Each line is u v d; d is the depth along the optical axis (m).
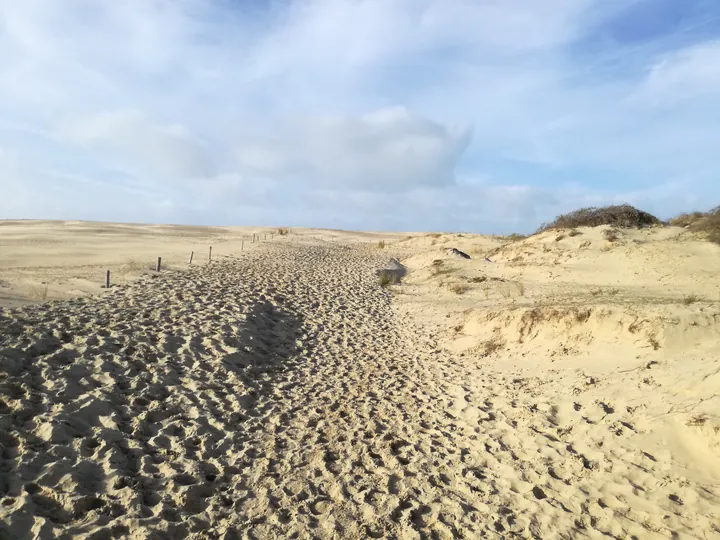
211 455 5.38
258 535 4.07
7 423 5.00
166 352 8.20
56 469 4.41
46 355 7.02
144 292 12.71
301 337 11.15
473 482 5.10
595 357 8.15
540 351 9.15
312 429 6.34
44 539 3.55
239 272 18.89
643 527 4.10
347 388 8.07
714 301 9.42
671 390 6.01
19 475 4.25
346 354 10.16
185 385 7.15
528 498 4.73
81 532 3.73
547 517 4.40
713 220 15.91
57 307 10.02
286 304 14.04
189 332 9.34
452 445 6.01
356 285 18.89
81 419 5.44
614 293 11.83
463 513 4.52
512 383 8.02
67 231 40.16
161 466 4.97
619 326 8.48
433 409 7.21
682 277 12.79
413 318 13.89
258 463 5.34
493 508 4.60
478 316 11.46
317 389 7.93
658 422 5.42
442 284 18.16
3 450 4.56
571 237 18.52
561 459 5.36
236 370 8.13
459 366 9.40
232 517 4.28
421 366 9.48
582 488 4.79
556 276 15.75
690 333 7.55
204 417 6.23
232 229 61.75
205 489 4.66
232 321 10.52
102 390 6.25
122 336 8.41
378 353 10.37
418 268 24.92
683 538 3.90
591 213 20.75
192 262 21.92
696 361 6.61
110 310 10.21
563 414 6.45
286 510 4.47
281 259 25.36
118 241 33.81
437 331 12.16
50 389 6.00
